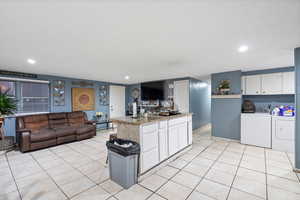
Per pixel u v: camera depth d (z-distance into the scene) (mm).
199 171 2357
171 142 2801
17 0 1084
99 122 5348
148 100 6086
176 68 3617
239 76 3881
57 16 1335
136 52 2373
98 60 2838
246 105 3902
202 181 2068
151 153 2320
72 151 3297
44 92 4336
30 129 3420
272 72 3658
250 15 1346
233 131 3994
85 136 4250
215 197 1727
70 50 2252
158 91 5750
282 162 2643
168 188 1911
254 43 2027
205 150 3344
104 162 2717
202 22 1470
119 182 1981
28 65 3174
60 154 3115
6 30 1584
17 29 1567
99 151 3293
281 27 1576
